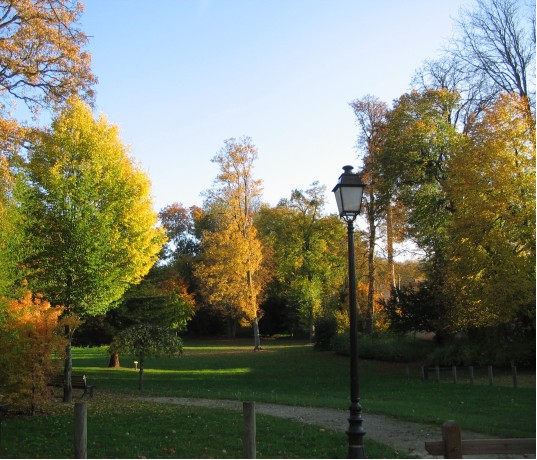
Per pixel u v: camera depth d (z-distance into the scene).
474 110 28.20
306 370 28.72
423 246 29.50
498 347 24.42
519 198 21.06
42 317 14.01
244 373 27.83
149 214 19.48
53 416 13.14
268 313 63.69
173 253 67.88
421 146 28.03
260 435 10.57
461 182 21.91
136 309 28.83
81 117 17.86
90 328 28.03
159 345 19.91
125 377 26.00
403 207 30.69
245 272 42.66
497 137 21.36
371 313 35.22
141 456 9.00
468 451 5.37
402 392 18.75
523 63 25.28
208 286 44.03
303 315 54.31
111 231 17.52
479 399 15.95
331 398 17.25
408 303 30.11
